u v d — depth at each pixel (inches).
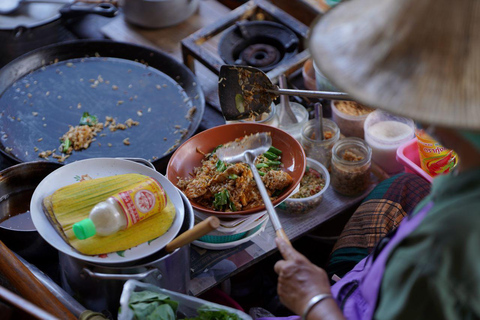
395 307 34.5
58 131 81.7
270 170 64.5
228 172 62.4
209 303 54.2
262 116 75.5
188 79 88.8
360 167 71.5
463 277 31.6
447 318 32.9
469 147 32.8
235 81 60.4
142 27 103.0
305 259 41.6
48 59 92.2
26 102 85.6
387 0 30.1
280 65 85.4
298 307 40.1
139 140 80.4
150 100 86.7
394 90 28.3
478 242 31.4
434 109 27.4
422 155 68.4
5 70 88.4
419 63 28.2
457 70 27.7
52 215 55.7
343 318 38.4
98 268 53.7
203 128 85.3
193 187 62.7
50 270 66.6
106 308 58.5
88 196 57.1
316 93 56.3
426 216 34.6
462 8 27.7
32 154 78.0
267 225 69.5
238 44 90.3
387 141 75.7
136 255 53.4
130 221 54.2
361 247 64.9
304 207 71.1
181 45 90.4
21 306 42.5
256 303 77.9
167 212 57.3
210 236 63.7
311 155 75.5
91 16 107.4
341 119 81.3
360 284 45.4
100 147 79.3
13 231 61.7
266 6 94.6
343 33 31.2
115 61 93.1
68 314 54.3
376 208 65.9
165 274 55.4
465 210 32.4
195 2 103.7
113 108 85.3
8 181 67.6
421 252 33.1
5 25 97.8
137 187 55.6
